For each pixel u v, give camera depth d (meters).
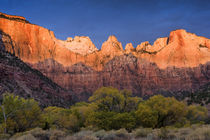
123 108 36.22
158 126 30.66
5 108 27.75
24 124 29.55
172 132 15.98
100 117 28.38
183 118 33.50
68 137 16.31
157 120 30.05
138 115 28.70
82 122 38.97
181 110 31.50
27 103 30.12
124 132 17.27
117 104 36.03
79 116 40.72
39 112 31.38
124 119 27.00
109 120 27.23
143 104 34.91
